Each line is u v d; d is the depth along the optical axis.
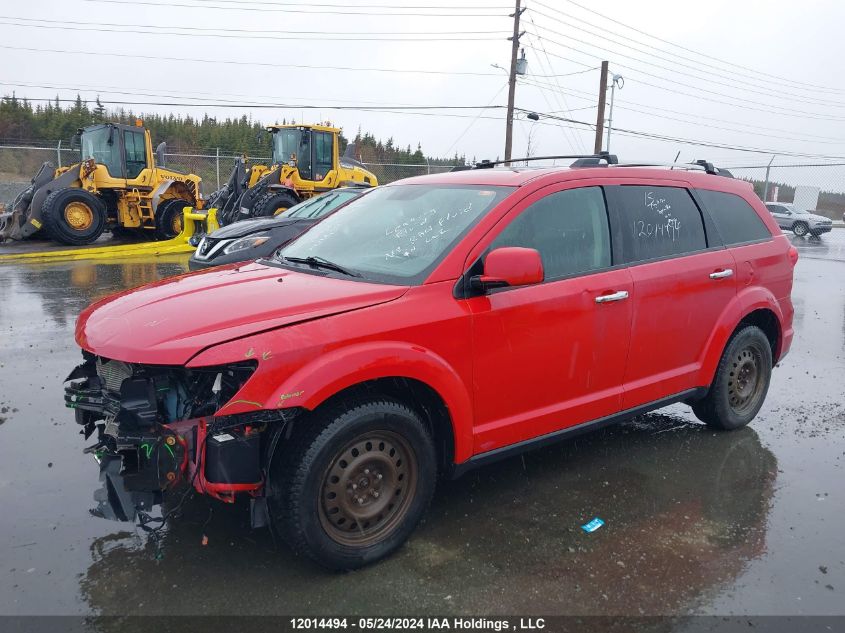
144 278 12.20
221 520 3.65
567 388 3.90
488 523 3.69
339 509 3.11
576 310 3.82
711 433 5.14
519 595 3.05
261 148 48.59
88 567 3.20
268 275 3.72
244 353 2.84
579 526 3.67
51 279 11.98
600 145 30.22
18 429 4.85
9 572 3.14
